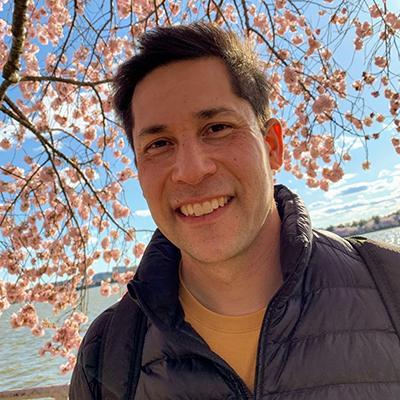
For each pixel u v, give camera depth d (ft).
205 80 1.45
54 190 5.62
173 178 1.45
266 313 1.38
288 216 1.56
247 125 1.47
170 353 1.47
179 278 1.63
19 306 5.88
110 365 1.57
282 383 1.30
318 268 1.46
